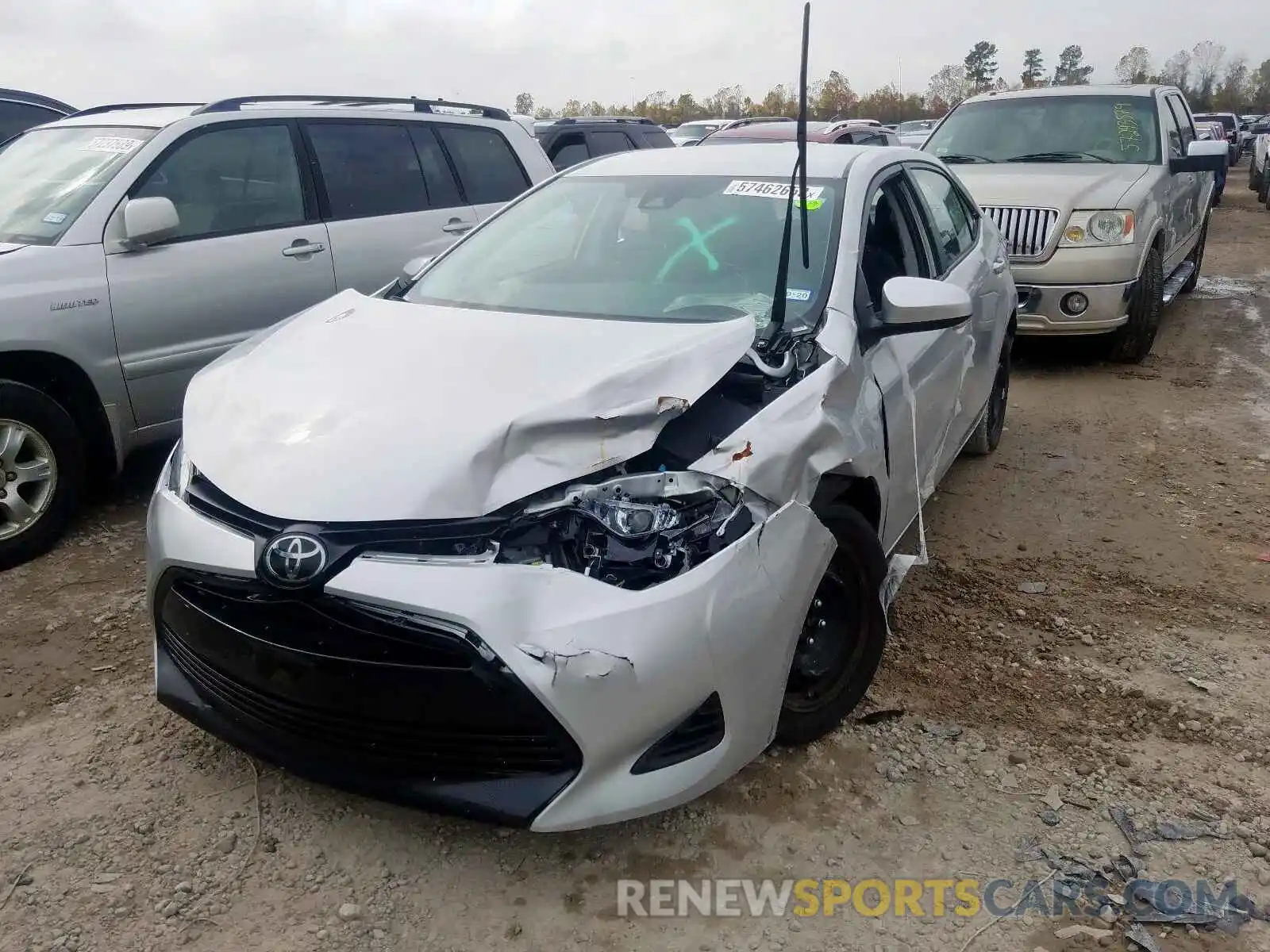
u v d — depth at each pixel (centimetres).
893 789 317
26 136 589
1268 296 1136
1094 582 461
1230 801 315
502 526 258
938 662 390
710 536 272
